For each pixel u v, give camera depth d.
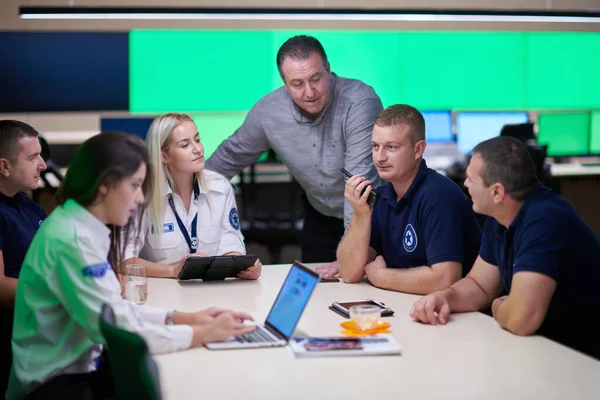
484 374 1.98
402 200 2.93
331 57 8.14
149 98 7.94
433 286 2.76
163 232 3.21
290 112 3.69
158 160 3.15
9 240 2.98
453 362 2.07
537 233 2.33
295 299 2.28
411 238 2.92
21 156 2.99
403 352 2.16
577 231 2.35
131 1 7.75
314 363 2.07
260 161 7.52
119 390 1.75
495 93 8.34
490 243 2.62
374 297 2.78
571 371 2.00
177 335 2.17
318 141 3.67
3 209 2.97
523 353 2.14
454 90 8.30
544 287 2.28
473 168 2.43
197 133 3.20
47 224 2.16
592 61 8.38
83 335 2.20
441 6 8.16
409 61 8.23
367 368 2.03
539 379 1.94
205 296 2.82
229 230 3.36
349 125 3.58
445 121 7.74
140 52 7.86
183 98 7.98
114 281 2.16
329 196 3.83
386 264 3.04
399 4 8.06
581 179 7.39
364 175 3.54
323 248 4.02
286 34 8.05
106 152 2.10
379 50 8.18
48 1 7.63
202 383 1.94
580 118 7.81
